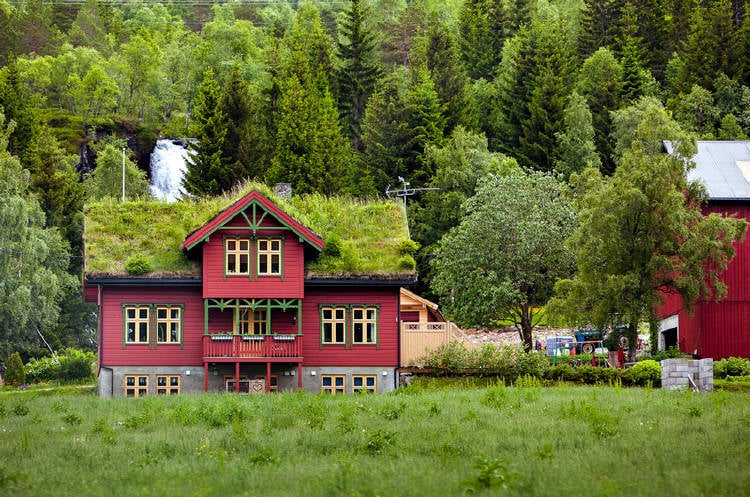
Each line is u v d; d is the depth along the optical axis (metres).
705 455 31.19
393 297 60.03
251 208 58.12
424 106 118.56
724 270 66.38
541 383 56.78
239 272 58.09
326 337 59.56
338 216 62.81
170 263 58.69
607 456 31.22
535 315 89.38
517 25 165.50
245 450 34.72
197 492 27.53
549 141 118.88
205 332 57.62
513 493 26.36
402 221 62.75
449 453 32.44
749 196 67.12
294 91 114.06
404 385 57.41
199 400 47.84
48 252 96.06
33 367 84.69
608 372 56.22
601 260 61.09
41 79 161.88
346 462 30.33
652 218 60.16
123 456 34.00
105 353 58.22
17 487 29.09
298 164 106.44
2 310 90.00
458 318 71.44
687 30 152.25
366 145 116.19
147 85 174.75
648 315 61.06
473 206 74.62
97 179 118.56
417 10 187.38
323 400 46.09
